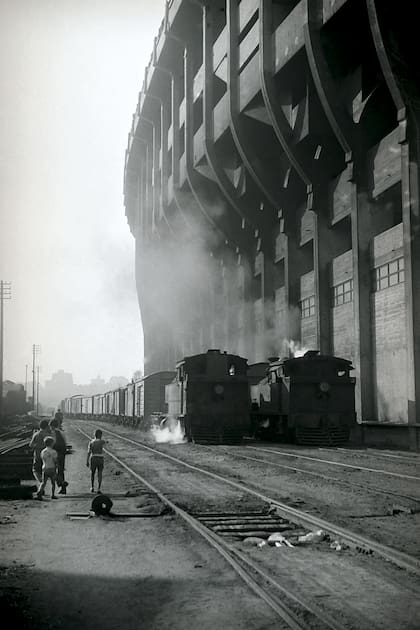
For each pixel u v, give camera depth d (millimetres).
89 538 8180
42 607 5457
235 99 37656
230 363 27078
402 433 24578
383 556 6922
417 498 11031
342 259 32125
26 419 71812
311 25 28594
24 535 8367
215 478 14391
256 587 5781
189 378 26391
